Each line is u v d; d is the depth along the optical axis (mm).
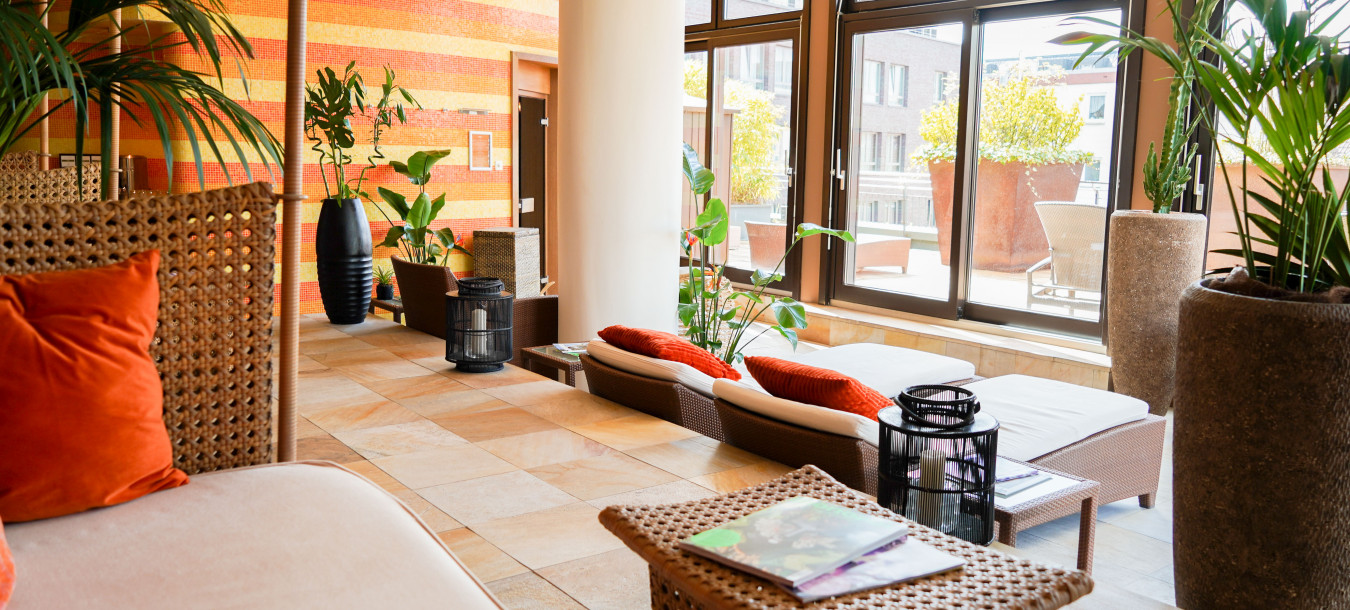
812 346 7609
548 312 5980
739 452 3613
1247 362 2457
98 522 1771
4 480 1728
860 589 1557
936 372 4934
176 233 2086
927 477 2562
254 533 1746
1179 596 2758
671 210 5633
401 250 8430
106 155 2562
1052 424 3771
